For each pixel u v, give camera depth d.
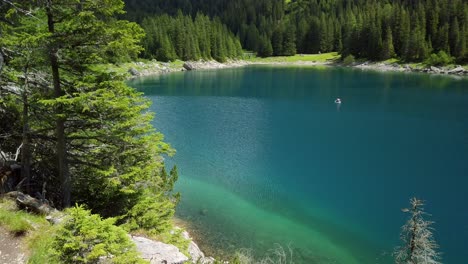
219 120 48.16
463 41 103.19
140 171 14.49
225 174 29.44
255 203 24.38
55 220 12.07
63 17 12.57
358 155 33.94
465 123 44.78
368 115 50.75
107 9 13.12
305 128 44.06
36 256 9.44
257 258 17.69
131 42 13.09
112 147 15.34
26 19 13.38
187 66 124.50
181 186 26.89
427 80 87.25
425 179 27.73
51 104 12.50
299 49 166.00
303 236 20.19
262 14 195.38
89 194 15.98
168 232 14.90
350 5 181.50
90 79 13.60
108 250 8.04
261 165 31.52
